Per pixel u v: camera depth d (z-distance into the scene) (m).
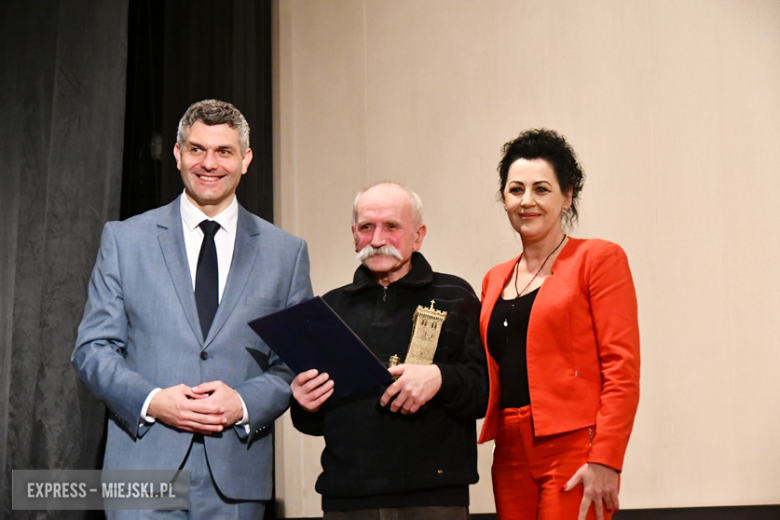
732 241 3.74
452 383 2.12
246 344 2.21
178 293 2.18
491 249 4.05
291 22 4.56
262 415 2.12
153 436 2.06
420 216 2.38
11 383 3.09
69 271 3.14
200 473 2.08
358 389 2.12
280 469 4.08
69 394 3.02
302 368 2.13
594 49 4.03
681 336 3.74
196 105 2.30
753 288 3.69
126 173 3.73
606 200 3.92
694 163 3.83
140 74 3.86
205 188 2.25
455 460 2.16
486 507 3.86
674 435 3.69
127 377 2.04
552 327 2.18
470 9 4.25
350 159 4.34
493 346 2.31
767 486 3.57
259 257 2.32
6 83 3.38
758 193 3.73
